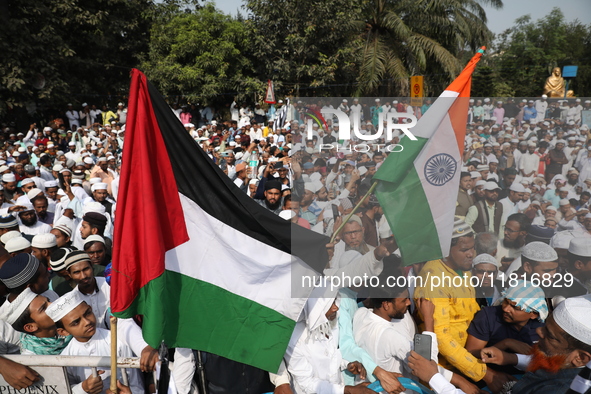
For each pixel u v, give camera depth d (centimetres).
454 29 2283
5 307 291
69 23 2061
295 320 266
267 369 266
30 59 1875
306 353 277
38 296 295
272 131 1828
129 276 246
